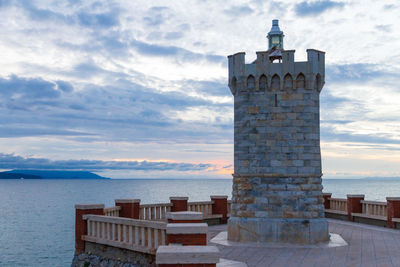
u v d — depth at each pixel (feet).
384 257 54.75
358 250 60.08
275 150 68.28
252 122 69.46
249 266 49.80
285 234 66.33
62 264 147.74
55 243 187.11
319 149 69.21
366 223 92.07
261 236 66.90
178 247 32.30
